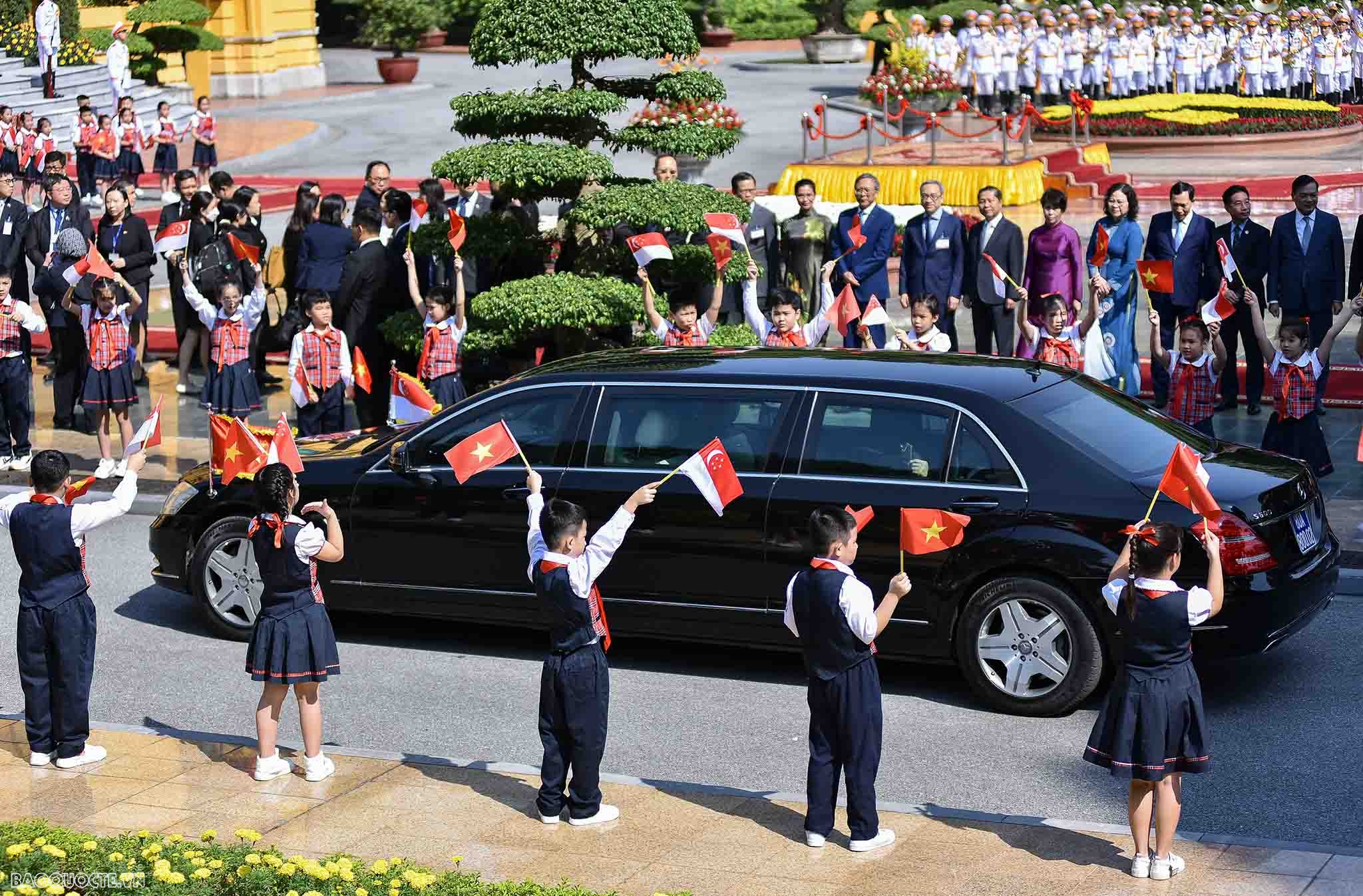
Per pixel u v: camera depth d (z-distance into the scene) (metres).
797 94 46.34
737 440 9.21
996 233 14.14
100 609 11.02
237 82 50.47
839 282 14.47
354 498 9.91
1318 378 11.91
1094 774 7.89
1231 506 8.43
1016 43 35.97
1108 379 13.09
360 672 9.66
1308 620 8.81
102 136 31.89
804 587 6.86
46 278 15.84
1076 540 8.46
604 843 6.98
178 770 7.98
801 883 6.52
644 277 12.45
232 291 13.34
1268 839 7.00
